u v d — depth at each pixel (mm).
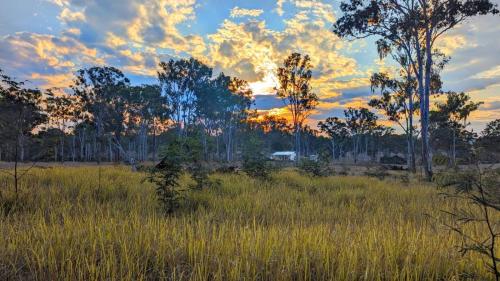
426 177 19281
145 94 57500
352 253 3697
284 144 104500
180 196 7434
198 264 3367
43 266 3439
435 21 23328
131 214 5609
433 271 3516
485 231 5051
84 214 5840
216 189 9492
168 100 59719
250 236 4238
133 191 8383
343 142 90750
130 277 3156
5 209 6254
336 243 4203
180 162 7273
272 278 3324
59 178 10375
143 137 69250
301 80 47906
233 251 3793
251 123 74375
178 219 6039
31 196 7152
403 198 9516
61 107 49500
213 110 64438
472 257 3836
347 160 89125
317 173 16406
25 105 7582
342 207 7828
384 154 99688
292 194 9367
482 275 3396
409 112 38000
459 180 2805
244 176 13758
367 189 11469
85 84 41719
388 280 3385
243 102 69312
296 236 4434
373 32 26391
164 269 3598
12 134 7301
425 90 23359
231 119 71562
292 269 3475
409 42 26344
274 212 6828
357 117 77062
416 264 3611
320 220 6391
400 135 89312
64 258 3520
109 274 3207
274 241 4086
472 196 2801
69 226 4496
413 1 24203
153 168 7199
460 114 44531
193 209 7230
